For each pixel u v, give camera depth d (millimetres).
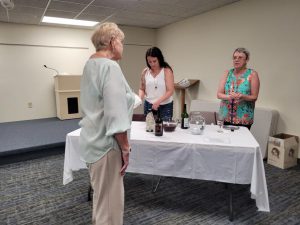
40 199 2305
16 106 5375
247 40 3812
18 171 2988
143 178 2727
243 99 2318
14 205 2201
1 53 5066
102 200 1256
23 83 5379
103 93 1128
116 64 1167
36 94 5562
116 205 1262
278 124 3434
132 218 1971
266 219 1948
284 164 2977
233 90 2408
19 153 3314
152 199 2275
